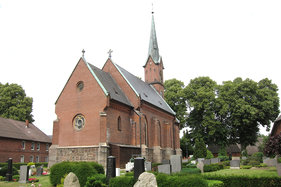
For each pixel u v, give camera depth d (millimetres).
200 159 38281
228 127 56156
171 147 48062
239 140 58562
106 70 41250
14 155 48750
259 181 15891
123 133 33875
